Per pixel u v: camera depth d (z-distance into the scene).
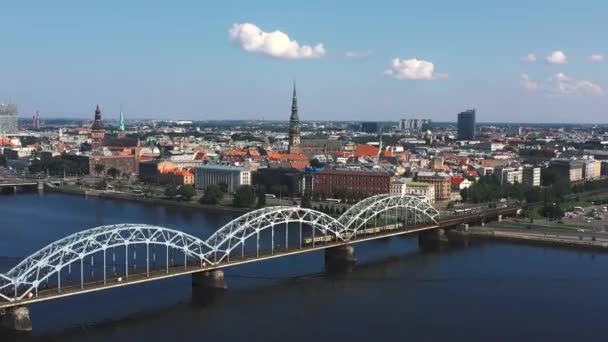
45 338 191.88
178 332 199.00
